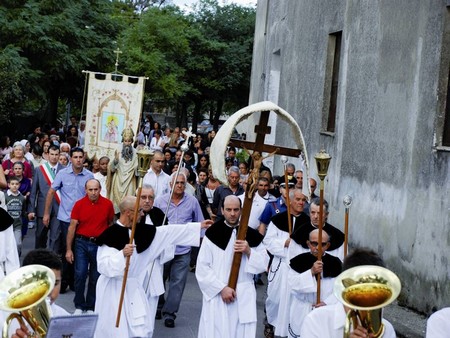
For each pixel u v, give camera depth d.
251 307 8.38
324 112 17.03
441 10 11.63
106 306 8.37
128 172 13.78
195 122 44.41
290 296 9.56
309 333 5.21
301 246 9.08
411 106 12.43
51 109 30.30
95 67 28.97
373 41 14.09
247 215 8.23
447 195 11.22
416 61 12.34
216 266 8.38
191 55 41.25
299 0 19.28
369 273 4.60
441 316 4.98
